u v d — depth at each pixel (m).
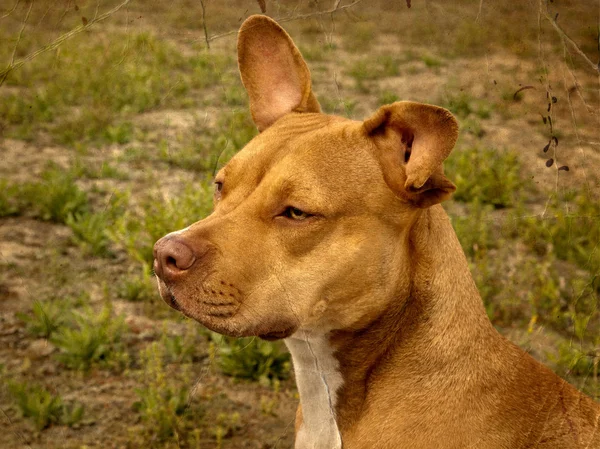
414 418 1.24
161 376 1.56
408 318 1.25
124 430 1.53
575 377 1.46
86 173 2.27
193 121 2.33
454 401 1.24
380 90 2.81
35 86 2.27
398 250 1.24
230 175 1.25
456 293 1.26
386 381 1.26
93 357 1.64
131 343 1.72
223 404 1.62
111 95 2.37
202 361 1.69
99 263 1.89
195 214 1.94
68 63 2.10
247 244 1.21
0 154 2.25
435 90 2.69
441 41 2.80
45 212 2.07
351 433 1.27
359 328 1.25
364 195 1.22
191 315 1.20
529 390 1.25
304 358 1.28
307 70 1.34
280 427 1.58
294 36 2.99
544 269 1.78
